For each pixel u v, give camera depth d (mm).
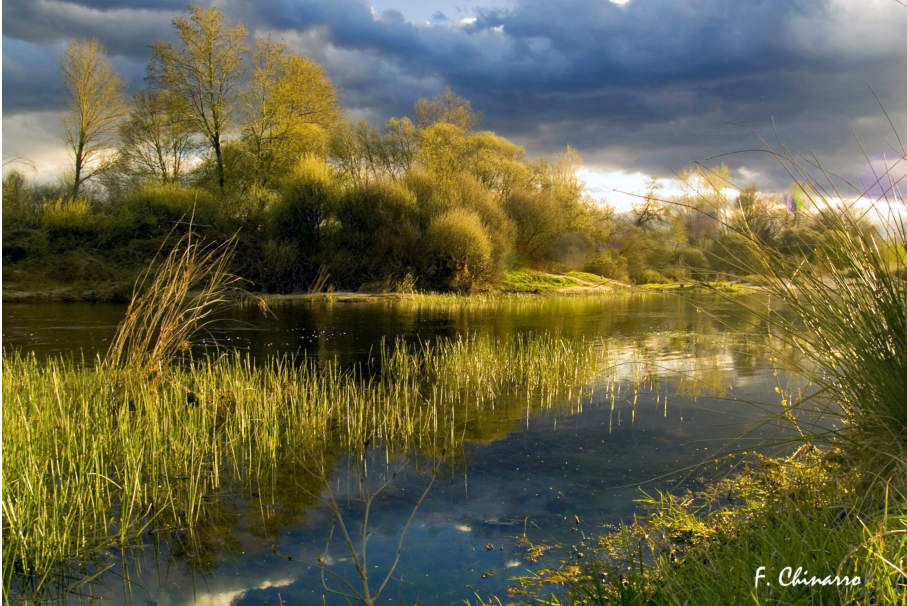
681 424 5676
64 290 18641
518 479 4504
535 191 31922
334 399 6723
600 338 11133
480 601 2988
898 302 3195
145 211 23203
